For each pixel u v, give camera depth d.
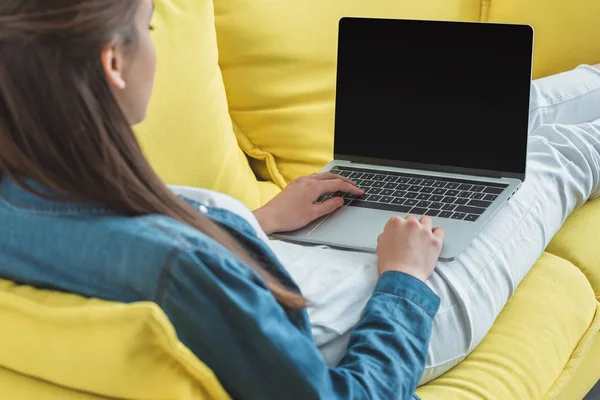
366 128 1.35
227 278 0.68
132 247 0.67
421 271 0.95
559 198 1.30
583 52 1.81
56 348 0.69
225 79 1.46
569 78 1.63
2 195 0.72
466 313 1.06
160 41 1.21
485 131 1.27
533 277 1.25
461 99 1.28
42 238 0.70
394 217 1.01
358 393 0.77
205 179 1.29
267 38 1.45
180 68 1.23
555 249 1.36
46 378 0.73
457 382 1.05
